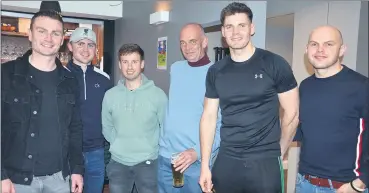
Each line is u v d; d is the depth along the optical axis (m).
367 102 1.52
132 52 2.10
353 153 1.56
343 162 1.57
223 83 1.58
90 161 2.27
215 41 2.87
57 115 1.78
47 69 1.77
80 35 2.27
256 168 1.54
